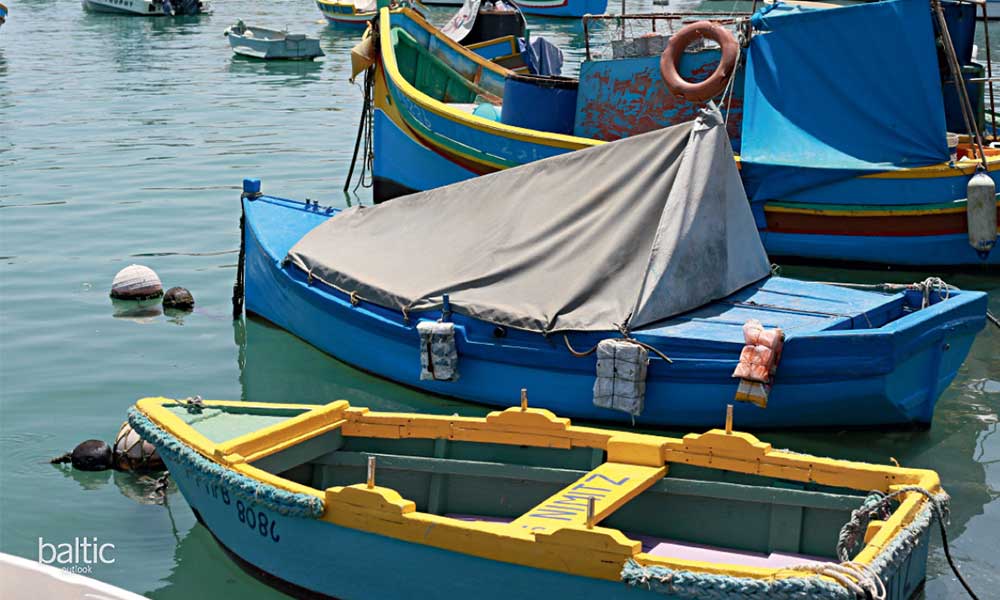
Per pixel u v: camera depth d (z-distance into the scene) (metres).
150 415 9.41
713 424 10.96
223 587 8.61
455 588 7.44
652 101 16.89
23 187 22.45
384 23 20.64
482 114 19.41
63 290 16.09
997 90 24.19
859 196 16.12
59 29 55.16
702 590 6.56
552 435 8.91
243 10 65.94
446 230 12.93
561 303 11.26
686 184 11.61
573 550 6.96
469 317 11.66
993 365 13.25
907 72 15.89
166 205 21.11
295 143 27.38
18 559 6.93
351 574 7.88
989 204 15.72
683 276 11.36
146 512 9.83
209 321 14.86
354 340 12.86
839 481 8.10
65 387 12.57
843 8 16.00
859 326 11.24
